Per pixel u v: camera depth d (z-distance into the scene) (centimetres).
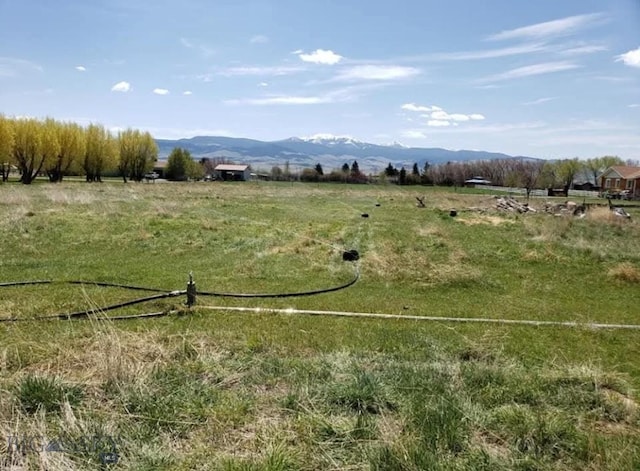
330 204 2648
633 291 802
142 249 1031
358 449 278
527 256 1046
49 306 583
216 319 555
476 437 297
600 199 4391
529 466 267
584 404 347
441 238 1298
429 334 532
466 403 331
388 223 1697
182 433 295
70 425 283
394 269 878
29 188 2897
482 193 4578
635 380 421
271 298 682
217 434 293
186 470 257
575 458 279
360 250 1098
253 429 301
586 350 500
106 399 329
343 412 322
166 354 406
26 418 290
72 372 368
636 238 1429
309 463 267
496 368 402
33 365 382
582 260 1036
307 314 596
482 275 868
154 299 631
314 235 1323
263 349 454
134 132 5794
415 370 388
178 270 847
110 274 795
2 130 3991
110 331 432
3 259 874
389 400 334
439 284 795
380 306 657
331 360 408
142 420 302
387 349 473
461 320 591
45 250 973
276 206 2317
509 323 588
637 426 323
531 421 306
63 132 4703
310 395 341
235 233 1292
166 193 3030
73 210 1642
